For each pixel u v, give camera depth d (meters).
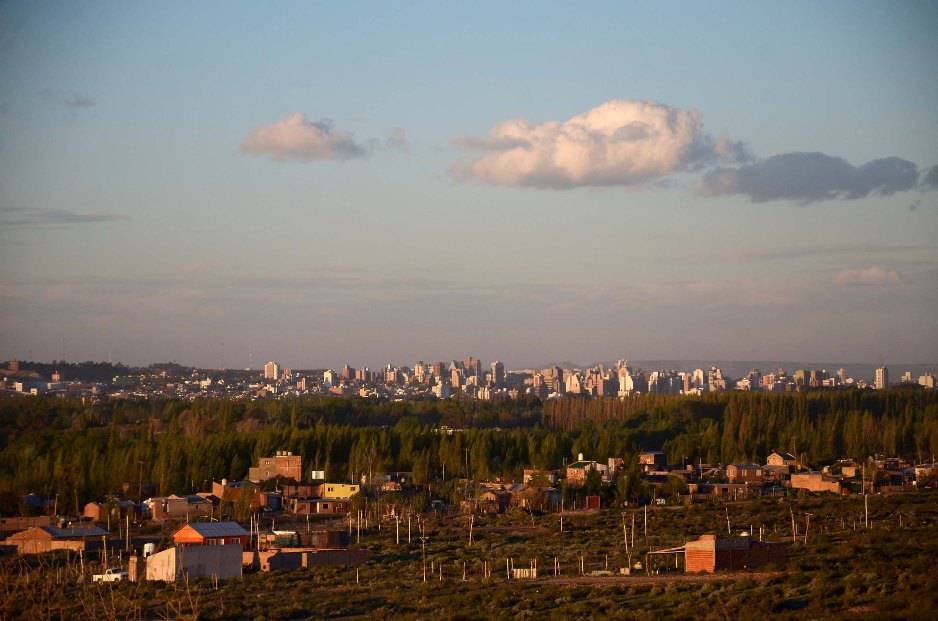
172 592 90.31
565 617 71.06
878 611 65.25
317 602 84.94
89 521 142.38
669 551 98.12
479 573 98.38
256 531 122.00
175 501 149.62
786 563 86.44
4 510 147.75
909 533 101.25
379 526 136.12
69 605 85.38
